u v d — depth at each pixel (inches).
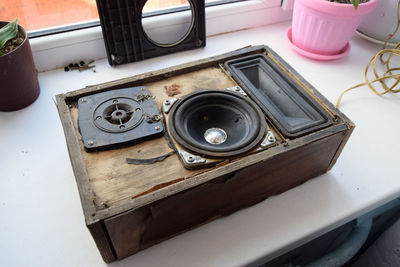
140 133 24.2
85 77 36.7
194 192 21.2
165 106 26.4
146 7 39.2
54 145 30.2
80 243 24.1
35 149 29.8
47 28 36.7
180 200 21.1
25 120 32.1
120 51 37.1
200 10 38.1
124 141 23.6
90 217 19.1
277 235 24.9
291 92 28.1
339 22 34.9
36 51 35.6
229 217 25.9
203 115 27.5
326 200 27.1
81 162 22.2
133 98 26.8
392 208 35.3
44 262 23.0
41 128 31.5
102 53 38.9
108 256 22.4
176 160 23.2
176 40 40.9
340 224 27.0
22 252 23.5
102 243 20.8
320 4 33.8
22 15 35.1
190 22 39.8
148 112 25.8
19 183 27.3
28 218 25.3
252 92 27.5
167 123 25.3
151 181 21.9
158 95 27.9
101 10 33.4
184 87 28.7
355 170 29.2
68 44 36.5
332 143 25.3
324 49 38.7
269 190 26.1
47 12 35.7
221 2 42.6
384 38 41.0
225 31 44.2
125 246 22.3
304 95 27.5
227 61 30.8
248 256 23.8
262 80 30.2
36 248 23.7
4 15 34.5
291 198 27.2
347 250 31.7
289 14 46.3
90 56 38.6
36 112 32.9
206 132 27.2
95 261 23.3
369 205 27.0
